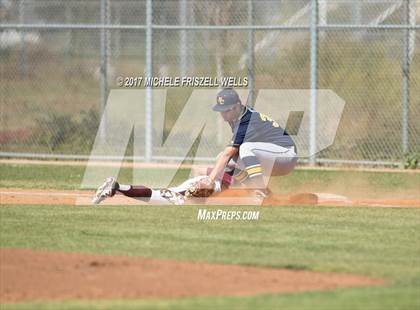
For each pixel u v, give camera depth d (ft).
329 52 157.58
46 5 184.03
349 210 102.99
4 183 127.85
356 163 147.33
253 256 75.05
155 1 172.45
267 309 57.67
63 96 191.42
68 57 193.16
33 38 192.13
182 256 74.69
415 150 148.46
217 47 163.02
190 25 162.09
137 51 173.06
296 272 69.10
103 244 80.02
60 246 78.64
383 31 153.38
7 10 180.34
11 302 59.67
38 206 104.53
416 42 154.61
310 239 83.76
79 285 64.13
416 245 80.94
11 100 185.98
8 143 165.07
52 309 57.77
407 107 146.82
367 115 153.07
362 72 155.84
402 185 128.26
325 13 155.12
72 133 166.91
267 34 160.76
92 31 191.52
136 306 58.18
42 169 144.15
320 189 124.57
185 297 60.90
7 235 84.33
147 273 68.08
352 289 63.57
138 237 84.07
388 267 71.05
